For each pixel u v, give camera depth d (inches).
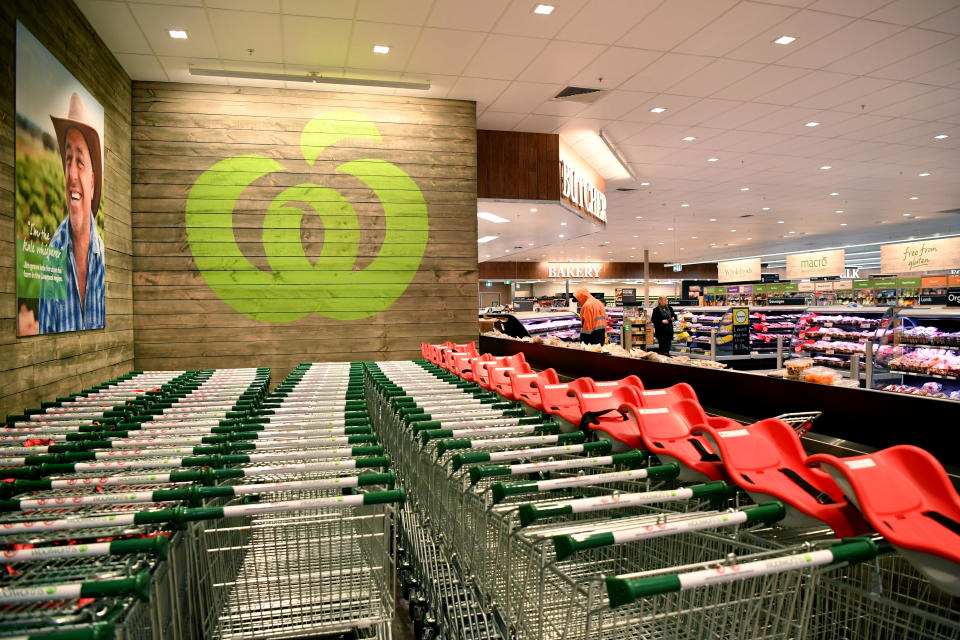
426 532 99.1
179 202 251.4
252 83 254.1
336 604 76.0
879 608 59.8
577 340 428.5
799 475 63.9
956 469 84.3
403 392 131.3
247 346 257.9
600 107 284.5
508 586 63.4
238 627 73.4
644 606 62.2
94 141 198.2
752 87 258.4
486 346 289.1
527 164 322.7
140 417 110.4
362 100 269.1
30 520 59.3
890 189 477.7
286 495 86.7
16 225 144.0
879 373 222.1
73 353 182.1
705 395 141.3
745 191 486.6
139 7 187.9
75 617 45.6
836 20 198.7
